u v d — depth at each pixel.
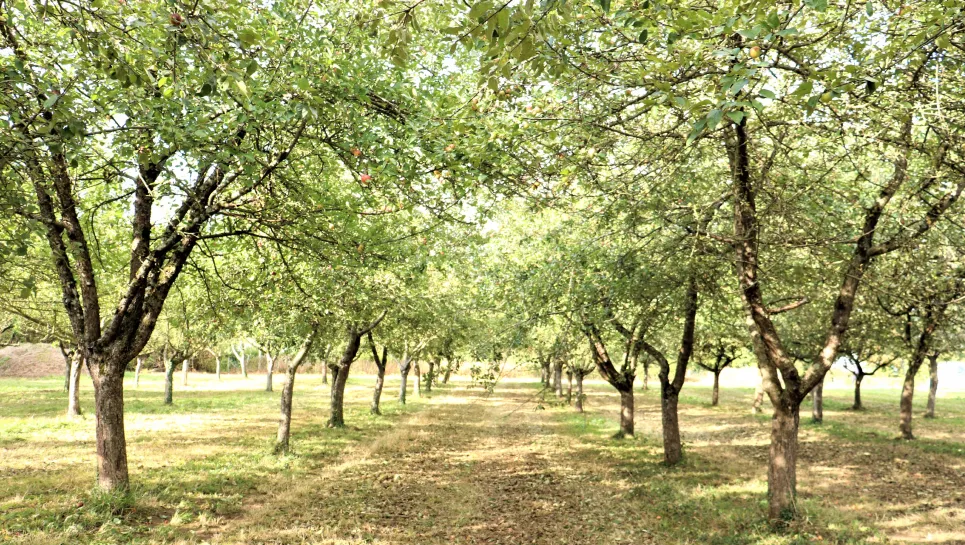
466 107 5.77
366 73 7.61
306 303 13.27
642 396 41.16
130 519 8.70
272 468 13.19
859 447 17.75
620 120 5.90
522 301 11.29
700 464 14.70
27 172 5.57
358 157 6.96
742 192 8.30
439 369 36.19
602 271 10.70
